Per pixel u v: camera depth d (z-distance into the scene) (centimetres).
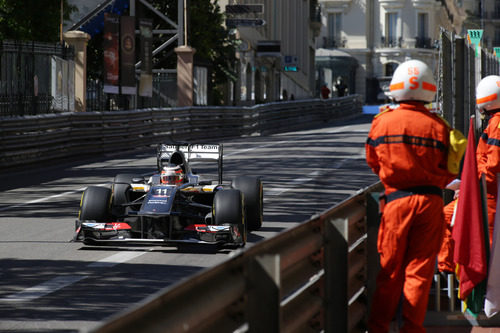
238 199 2698
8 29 9200
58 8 9475
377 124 1506
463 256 1655
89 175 5294
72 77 7456
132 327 812
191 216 2686
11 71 6588
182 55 9625
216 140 9119
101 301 2017
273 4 16725
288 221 3316
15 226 3238
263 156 6600
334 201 3909
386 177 1489
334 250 1440
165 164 2973
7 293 2100
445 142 1466
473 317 1728
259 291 1080
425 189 1469
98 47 10444
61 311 1920
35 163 5866
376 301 1508
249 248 1045
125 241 2659
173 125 8406
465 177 1652
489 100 1961
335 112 14112
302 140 8600
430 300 1802
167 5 10838
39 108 6906
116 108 8819
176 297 895
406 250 1491
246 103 12612
